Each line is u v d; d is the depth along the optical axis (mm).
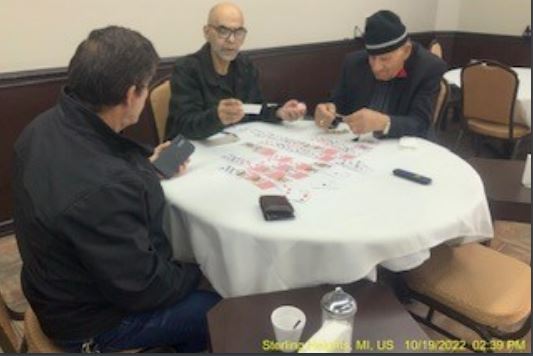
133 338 1213
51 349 1195
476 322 1365
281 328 947
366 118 1783
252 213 1245
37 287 1139
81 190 1021
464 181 1472
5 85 2291
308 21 3771
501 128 3297
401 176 1484
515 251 2475
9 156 2406
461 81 3396
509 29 4891
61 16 2416
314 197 1339
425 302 1473
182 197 1323
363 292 1160
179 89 2000
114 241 1046
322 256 1151
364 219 1229
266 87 3613
